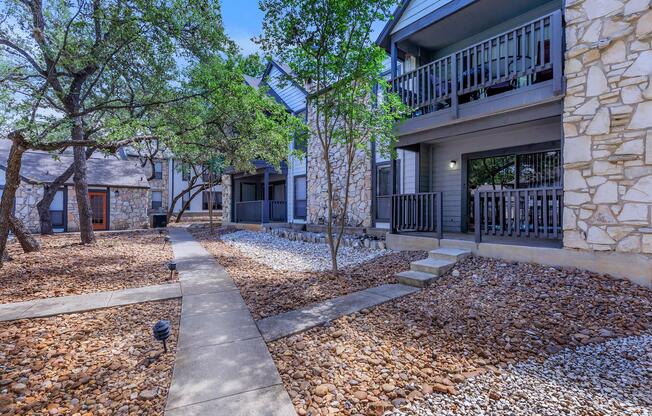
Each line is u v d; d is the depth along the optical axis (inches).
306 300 176.6
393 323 143.6
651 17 166.9
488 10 269.6
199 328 140.6
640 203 169.8
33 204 586.6
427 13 290.5
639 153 170.2
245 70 229.9
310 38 201.3
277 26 205.0
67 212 625.3
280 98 557.3
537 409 86.4
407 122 280.4
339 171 428.8
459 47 321.4
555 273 186.2
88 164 713.0
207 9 292.7
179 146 367.6
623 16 174.9
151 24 267.0
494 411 86.1
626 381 98.2
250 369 107.1
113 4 254.2
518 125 261.7
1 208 255.0
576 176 191.2
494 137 292.0
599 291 161.3
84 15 254.5
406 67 351.3
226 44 325.7
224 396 92.7
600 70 182.4
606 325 132.5
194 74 347.9
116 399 92.7
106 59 277.6
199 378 101.7
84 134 400.8
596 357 111.7
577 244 190.5
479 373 104.3
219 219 1000.9
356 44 206.5
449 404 89.4
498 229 237.8
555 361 110.3
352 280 215.8
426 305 164.2
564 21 199.9
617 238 176.6
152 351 120.5
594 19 184.1
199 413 85.0
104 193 677.3
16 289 200.4
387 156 350.6
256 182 741.3
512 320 140.7
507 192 224.4
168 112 342.3
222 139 401.1
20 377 103.6
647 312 140.3
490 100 229.9
